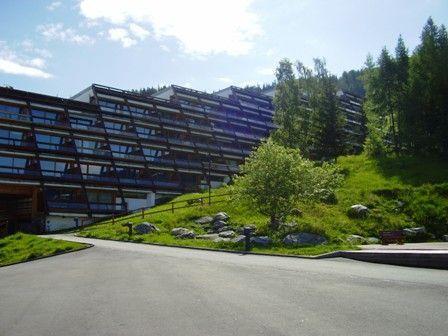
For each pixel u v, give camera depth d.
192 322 8.41
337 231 30.44
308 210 35.19
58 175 55.59
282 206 29.34
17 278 16.38
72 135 59.00
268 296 10.63
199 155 75.31
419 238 31.25
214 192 51.94
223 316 8.77
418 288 11.54
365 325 7.93
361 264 17.14
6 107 56.47
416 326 7.85
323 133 62.81
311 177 30.30
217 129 81.44
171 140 71.19
